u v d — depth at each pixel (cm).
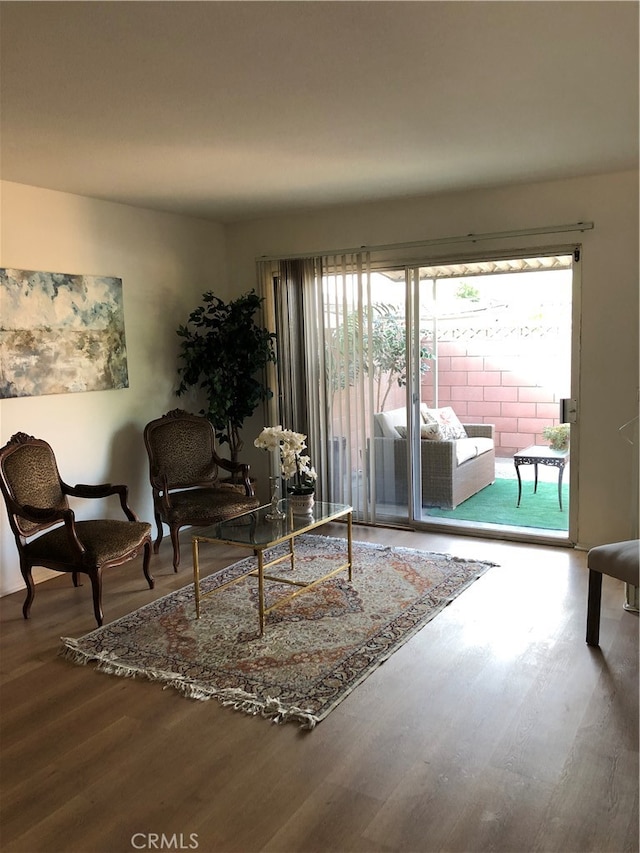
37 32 204
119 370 466
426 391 744
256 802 212
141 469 489
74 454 438
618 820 200
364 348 509
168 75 240
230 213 511
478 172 400
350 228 502
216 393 500
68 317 427
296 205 487
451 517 539
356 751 236
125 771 229
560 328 677
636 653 300
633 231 410
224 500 447
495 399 717
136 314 482
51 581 418
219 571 423
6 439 394
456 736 243
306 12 195
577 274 430
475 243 458
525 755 231
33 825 205
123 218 468
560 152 358
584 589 376
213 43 214
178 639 327
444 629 328
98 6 188
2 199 389
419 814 204
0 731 255
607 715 253
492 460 657
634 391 421
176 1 186
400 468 514
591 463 439
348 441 523
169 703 272
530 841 192
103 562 347
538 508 565
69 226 430
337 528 516
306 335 527
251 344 510
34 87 250
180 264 518
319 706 263
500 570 410
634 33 213
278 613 353
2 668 305
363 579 398
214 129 304
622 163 385
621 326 420
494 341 708
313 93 261
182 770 229
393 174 399
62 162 354
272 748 240
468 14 198
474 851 190
